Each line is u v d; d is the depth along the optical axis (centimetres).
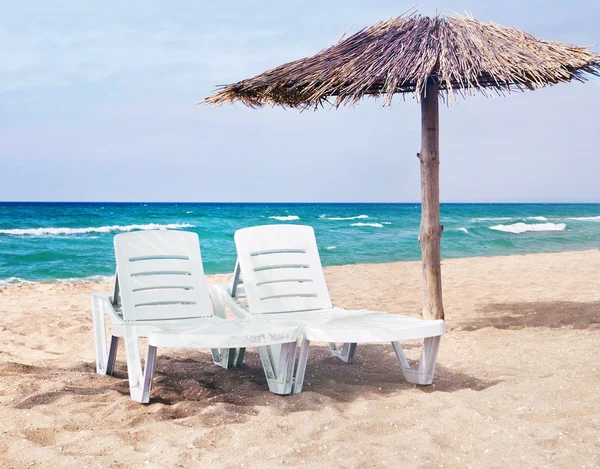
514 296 777
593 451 262
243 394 366
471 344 507
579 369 397
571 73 518
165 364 469
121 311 442
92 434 295
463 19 538
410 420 310
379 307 752
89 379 414
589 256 1401
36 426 311
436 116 570
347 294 873
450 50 492
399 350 396
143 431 300
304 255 475
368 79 480
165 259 447
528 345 489
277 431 293
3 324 655
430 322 361
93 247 1931
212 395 373
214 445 281
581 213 5812
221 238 2380
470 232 2711
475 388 376
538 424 295
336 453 263
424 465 251
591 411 317
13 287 1081
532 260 1332
